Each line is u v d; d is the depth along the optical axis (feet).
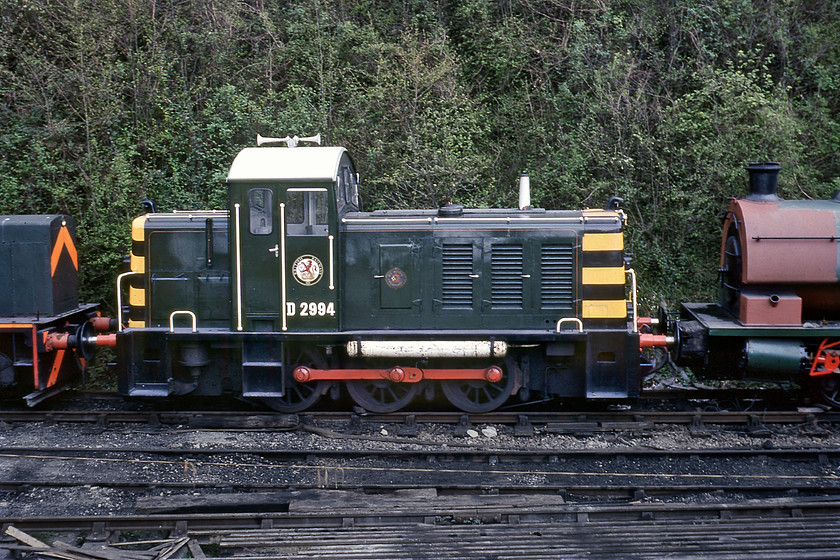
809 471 24.80
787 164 39.81
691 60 44.65
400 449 26.50
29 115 40.78
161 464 25.11
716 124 40.34
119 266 39.24
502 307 28.71
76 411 29.73
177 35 44.42
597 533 20.33
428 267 28.55
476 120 42.91
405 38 44.14
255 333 27.71
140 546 20.38
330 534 20.35
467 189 41.29
